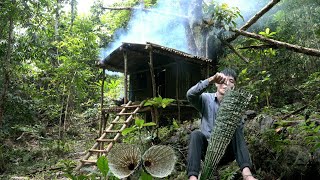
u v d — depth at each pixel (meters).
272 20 8.63
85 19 12.37
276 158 3.59
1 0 8.09
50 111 10.99
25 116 9.77
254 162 3.75
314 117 4.25
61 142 9.47
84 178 2.45
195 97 2.71
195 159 2.40
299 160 3.40
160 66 8.94
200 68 8.38
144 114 8.73
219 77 2.62
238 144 2.45
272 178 3.55
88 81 13.23
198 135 2.54
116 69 8.93
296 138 3.71
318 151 3.33
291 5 7.79
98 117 13.36
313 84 5.75
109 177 2.36
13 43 8.88
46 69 10.53
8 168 7.39
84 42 11.24
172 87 8.76
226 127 1.80
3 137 9.39
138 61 8.67
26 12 8.51
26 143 10.21
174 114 8.10
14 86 9.82
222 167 3.78
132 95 9.77
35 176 6.48
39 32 10.41
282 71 6.70
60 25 14.46
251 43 7.03
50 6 11.27
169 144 5.42
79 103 12.40
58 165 7.29
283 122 4.11
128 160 1.86
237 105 1.83
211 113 2.75
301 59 6.86
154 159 1.83
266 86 6.41
